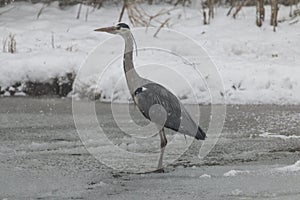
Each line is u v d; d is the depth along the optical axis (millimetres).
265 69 23906
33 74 23359
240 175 15016
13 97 22984
